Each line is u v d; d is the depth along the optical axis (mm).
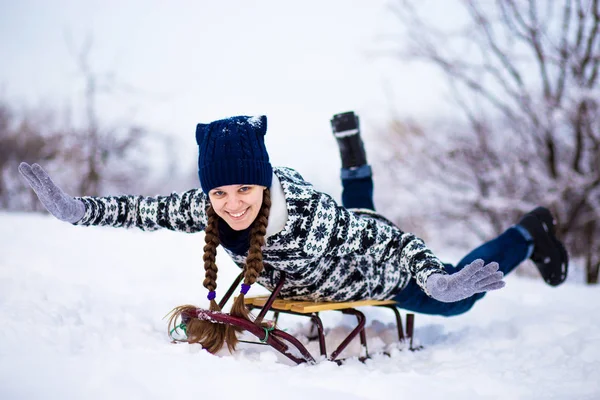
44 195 2312
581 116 10062
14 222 8000
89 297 3273
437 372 2469
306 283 2670
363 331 2781
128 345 2334
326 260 2631
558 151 10633
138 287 4242
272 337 2430
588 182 9977
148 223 2611
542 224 3627
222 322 2369
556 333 3195
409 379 2217
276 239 2412
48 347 2066
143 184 17203
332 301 2764
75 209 2402
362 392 2021
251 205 2314
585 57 10281
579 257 10766
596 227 10547
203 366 2023
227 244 2482
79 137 16484
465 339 3234
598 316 3611
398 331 3004
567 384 2279
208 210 2467
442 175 10977
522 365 2629
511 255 3506
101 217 2514
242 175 2266
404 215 11375
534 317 3551
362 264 2756
